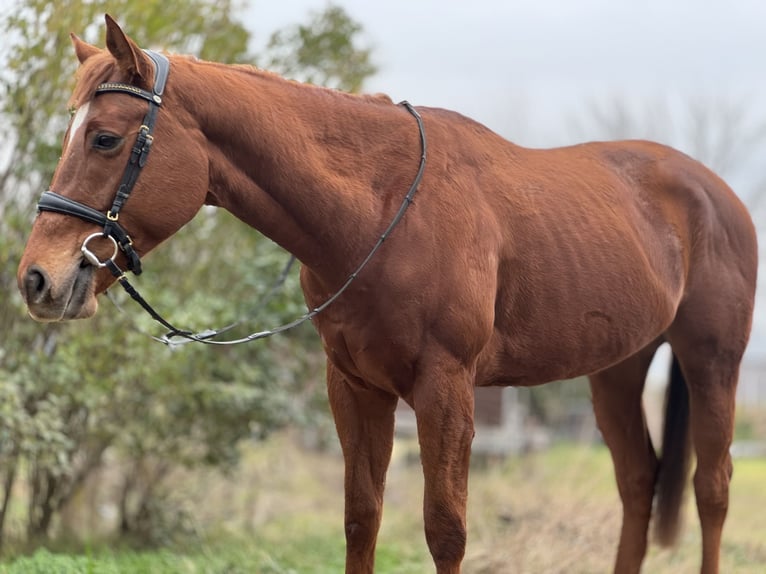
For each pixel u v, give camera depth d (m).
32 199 8.79
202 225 10.06
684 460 6.68
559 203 5.41
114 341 8.81
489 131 5.47
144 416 9.85
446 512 4.68
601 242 5.47
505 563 7.78
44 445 8.20
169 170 4.36
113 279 4.39
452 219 4.79
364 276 4.62
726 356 6.31
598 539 8.70
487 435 19.98
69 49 8.42
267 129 4.57
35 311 4.14
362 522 5.12
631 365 6.62
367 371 4.79
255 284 9.73
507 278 5.09
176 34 9.52
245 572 7.42
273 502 13.66
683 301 6.23
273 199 4.63
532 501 10.53
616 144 6.28
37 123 8.73
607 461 14.15
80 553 8.86
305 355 10.84
